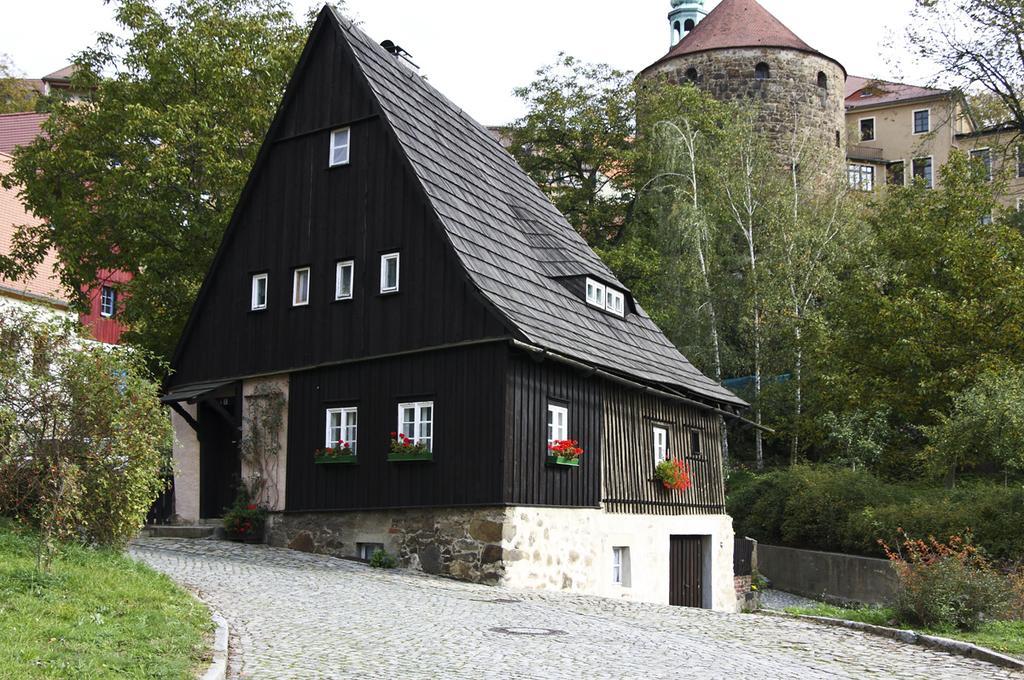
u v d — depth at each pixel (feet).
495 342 57.93
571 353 60.54
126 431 41.06
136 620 31.01
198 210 88.28
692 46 176.96
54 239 88.48
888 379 99.40
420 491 59.93
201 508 71.72
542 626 40.24
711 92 173.47
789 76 173.68
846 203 135.74
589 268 77.10
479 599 47.75
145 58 87.25
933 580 45.37
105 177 84.28
